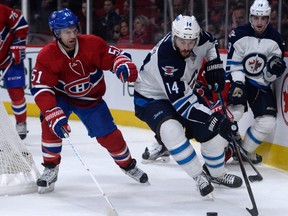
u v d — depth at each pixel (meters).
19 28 11.61
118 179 9.22
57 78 7.86
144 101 7.91
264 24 9.44
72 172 9.65
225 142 8.34
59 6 16.47
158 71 7.41
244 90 9.60
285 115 9.65
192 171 7.78
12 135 8.48
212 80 7.87
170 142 7.61
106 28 15.56
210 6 13.77
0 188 8.16
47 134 8.20
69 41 7.57
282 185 8.80
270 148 10.05
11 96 12.31
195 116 7.41
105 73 14.57
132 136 12.98
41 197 8.17
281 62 9.41
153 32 14.90
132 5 15.16
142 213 7.48
